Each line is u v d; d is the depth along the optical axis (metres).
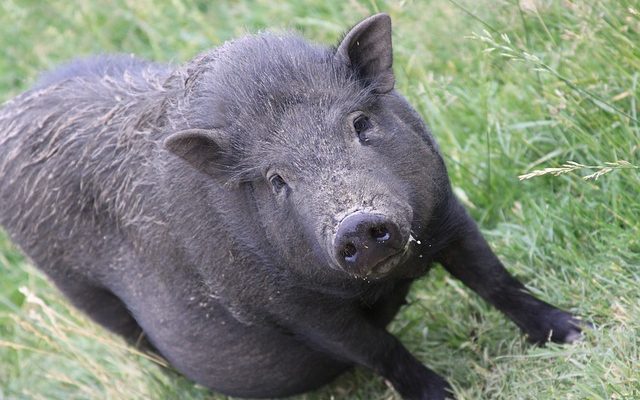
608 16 13.24
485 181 13.95
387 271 9.85
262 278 11.28
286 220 10.52
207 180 11.26
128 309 13.31
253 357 12.23
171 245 11.81
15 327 16.62
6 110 13.84
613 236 12.34
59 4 19.95
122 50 19.19
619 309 11.43
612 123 13.13
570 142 13.52
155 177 11.81
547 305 12.13
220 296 11.69
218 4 18.72
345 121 10.37
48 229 13.04
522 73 14.17
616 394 10.45
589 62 13.53
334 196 9.80
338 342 11.73
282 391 12.80
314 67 10.74
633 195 12.61
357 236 9.41
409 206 10.09
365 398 12.96
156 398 14.15
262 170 10.52
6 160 13.31
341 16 17.09
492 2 15.00
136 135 12.13
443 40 15.59
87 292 13.46
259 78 10.72
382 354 11.98
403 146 10.57
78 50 19.33
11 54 19.78
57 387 15.73
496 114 14.34
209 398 13.87
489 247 12.18
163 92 11.99
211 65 11.38
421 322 13.16
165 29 18.78
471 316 13.03
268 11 17.94
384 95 10.95
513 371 11.83
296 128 10.36
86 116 12.84
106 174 12.41
